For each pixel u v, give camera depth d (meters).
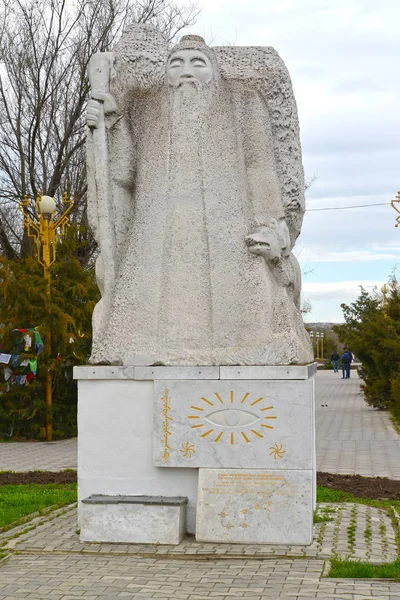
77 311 17.39
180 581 5.77
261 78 7.62
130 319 7.31
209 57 7.57
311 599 5.33
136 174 7.72
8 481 11.02
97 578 5.88
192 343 7.14
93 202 7.74
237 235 7.34
